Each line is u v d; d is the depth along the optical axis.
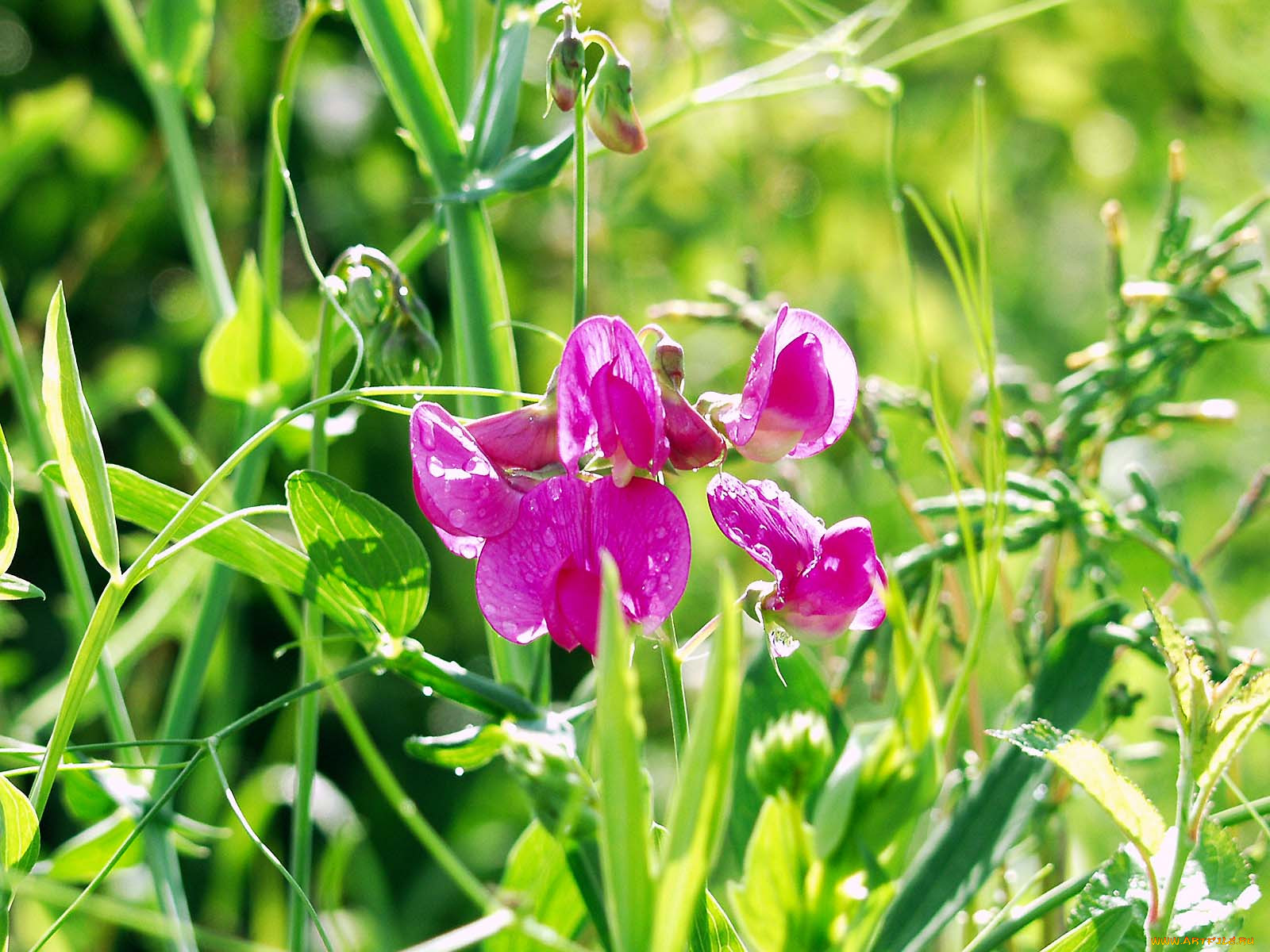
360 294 0.56
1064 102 1.40
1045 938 0.59
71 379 0.53
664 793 1.08
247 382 0.64
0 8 1.34
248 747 1.34
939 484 0.99
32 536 1.29
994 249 1.42
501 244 1.29
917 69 1.35
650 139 1.09
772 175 1.25
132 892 0.68
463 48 0.63
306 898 0.54
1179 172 0.63
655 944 0.49
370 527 0.55
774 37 0.66
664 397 0.53
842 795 0.55
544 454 0.53
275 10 1.31
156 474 1.29
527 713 0.56
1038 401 0.65
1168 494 1.11
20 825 0.54
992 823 0.57
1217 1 1.25
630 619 0.52
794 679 0.59
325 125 1.32
